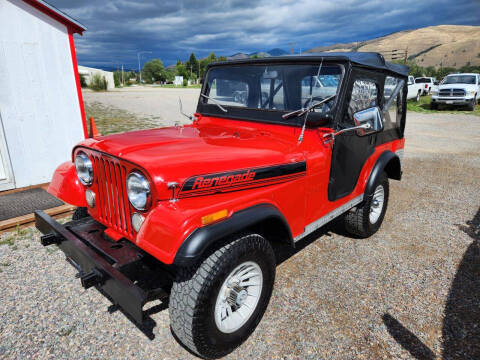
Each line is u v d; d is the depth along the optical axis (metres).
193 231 1.88
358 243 3.93
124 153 2.16
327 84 2.78
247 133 2.96
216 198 2.12
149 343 2.39
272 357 2.30
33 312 2.65
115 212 2.38
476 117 15.98
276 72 3.00
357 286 3.10
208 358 2.24
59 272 3.17
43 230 2.84
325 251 3.73
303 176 2.63
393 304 2.86
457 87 18.11
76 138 5.75
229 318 2.27
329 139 2.81
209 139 2.64
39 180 5.42
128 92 36.19
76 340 2.39
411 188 6.04
